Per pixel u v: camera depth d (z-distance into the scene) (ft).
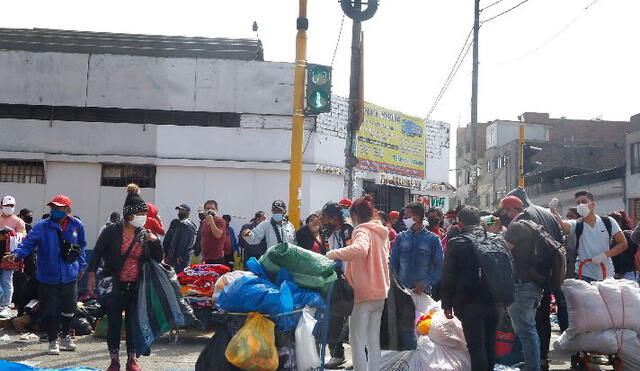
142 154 58.70
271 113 60.34
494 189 200.03
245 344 17.07
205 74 60.23
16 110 59.82
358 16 33.60
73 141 58.44
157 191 58.95
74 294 25.12
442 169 77.56
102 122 59.16
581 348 22.74
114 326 21.30
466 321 18.39
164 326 21.34
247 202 59.98
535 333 20.62
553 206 27.35
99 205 58.54
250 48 63.93
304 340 18.01
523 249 20.57
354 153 34.35
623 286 22.63
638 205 118.32
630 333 22.12
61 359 23.86
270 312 17.51
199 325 22.52
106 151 58.49
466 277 18.35
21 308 31.78
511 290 18.38
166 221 58.80
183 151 59.31
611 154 186.19
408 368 20.43
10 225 32.65
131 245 21.54
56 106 59.67
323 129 62.90
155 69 59.88
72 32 63.62
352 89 33.94
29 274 32.78
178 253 37.37
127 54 61.82
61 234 24.67
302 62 32.53
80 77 59.31
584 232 25.88
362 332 19.24
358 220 19.99
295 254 18.52
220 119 61.16
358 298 19.12
